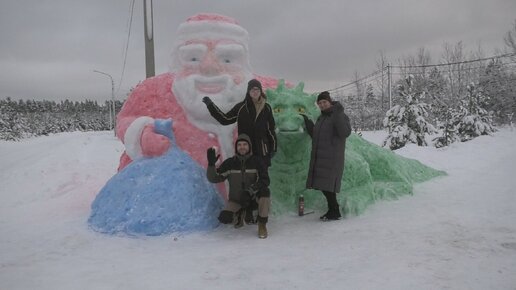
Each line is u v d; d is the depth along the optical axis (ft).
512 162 30.76
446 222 16.17
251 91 16.61
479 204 18.89
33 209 21.86
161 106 19.75
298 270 11.92
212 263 12.67
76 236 15.85
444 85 135.33
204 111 18.72
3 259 13.46
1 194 27.86
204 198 17.07
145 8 43.34
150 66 43.55
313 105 19.08
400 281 10.85
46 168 36.52
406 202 19.99
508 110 106.01
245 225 17.07
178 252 13.79
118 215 16.29
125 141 18.86
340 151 17.49
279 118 17.53
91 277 11.71
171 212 16.10
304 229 16.30
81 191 25.90
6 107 203.21
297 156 18.53
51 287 11.05
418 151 38.55
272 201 18.45
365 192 19.44
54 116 320.29
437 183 24.80
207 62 18.58
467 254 12.60
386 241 14.26
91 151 50.93
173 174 17.12
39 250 14.34
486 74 112.27
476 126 64.13
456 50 139.85
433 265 11.84
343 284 10.84
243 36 19.53
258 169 16.03
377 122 141.69
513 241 13.64
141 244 14.74
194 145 18.93
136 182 17.03
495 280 10.69
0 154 70.44
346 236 15.11
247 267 12.26
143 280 11.43
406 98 58.95
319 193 19.40
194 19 19.36
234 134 19.08
